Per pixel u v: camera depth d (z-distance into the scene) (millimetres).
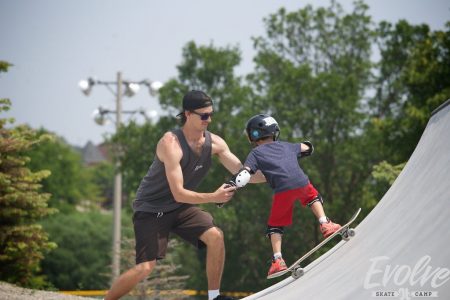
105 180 108062
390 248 4543
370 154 36594
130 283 5809
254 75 40406
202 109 5656
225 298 6008
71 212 68500
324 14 40406
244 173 5758
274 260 5863
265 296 5910
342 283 4500
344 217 37500
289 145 6141
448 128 5777
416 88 31578
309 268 6512
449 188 4453
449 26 31047
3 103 18641
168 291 18875
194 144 5812
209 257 6004
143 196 5891
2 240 18250
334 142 37219
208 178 35875
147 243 5832
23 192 18938
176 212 5922
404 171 7004
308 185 5941
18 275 19312
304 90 36250
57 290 19984
